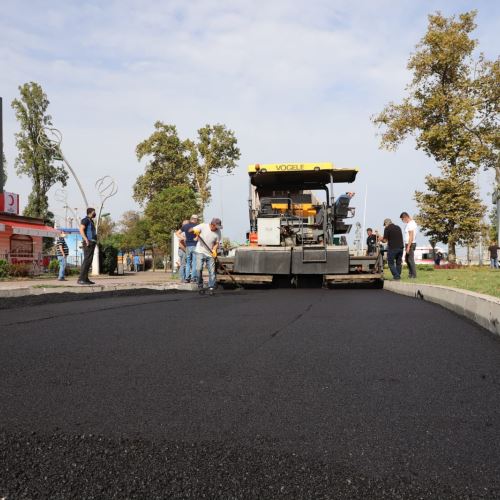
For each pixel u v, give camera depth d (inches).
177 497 97.2
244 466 108.5
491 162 1339.8
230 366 191.5
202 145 2076.8
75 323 299.9
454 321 314.7
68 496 97.6
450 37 1270.9
